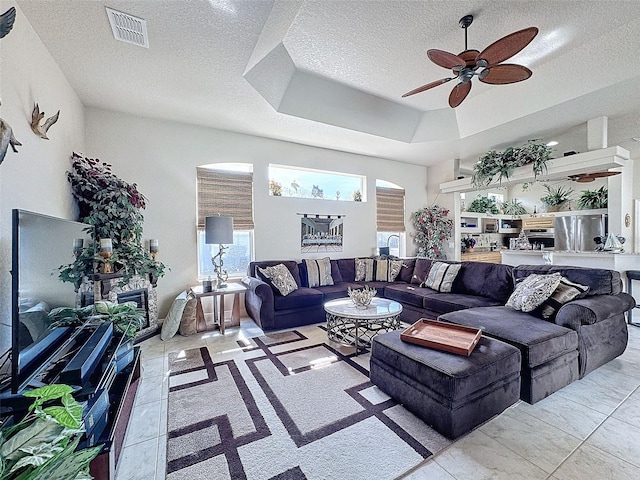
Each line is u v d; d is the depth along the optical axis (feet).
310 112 12.16
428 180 21.08
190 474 4.74
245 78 9.31
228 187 13.99
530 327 7.41
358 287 14.56
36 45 6.94
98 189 9.70
